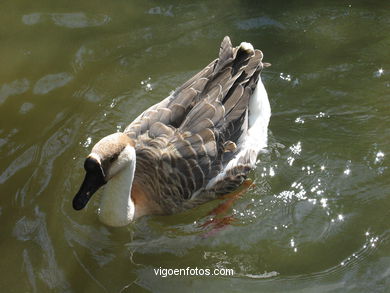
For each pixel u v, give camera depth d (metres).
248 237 3.14
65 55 3.58
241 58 3.26
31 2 3.78
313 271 3.06
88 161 2.92
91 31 3.68
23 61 3.55
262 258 3.09
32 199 3.17
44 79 3.50
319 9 3.79
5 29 3.66
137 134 3.14
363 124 3.41
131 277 3.03
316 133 3.39
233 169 3.21
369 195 3.24
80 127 3.36
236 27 3.71
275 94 3.49
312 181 3.27
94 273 3.03
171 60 3.60
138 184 3.11
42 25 3.69
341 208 3.21
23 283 2.99
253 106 3.31
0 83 3.47
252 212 3.21
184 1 3.82
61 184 3.21
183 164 3.10
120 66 3.57
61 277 3.01
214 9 3.79
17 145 3.29
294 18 3.75
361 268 3.07
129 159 3.00
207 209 3.21
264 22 3.74
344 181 3.27
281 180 3.28
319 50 3.63
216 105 3.17
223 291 3.02
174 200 3.13
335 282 3.04
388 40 3.67
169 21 3.74
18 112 3.39
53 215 3.14
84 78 3.52
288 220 3.18
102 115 3.41
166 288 3.02
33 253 3.05
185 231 3.16
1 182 3.20
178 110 3.15
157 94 3.48
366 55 3.62
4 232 3.09
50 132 3.34
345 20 3.74
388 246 3.12
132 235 3.13
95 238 3.11
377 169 3.30
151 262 3.07
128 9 3.78
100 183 2.95
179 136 3.11
